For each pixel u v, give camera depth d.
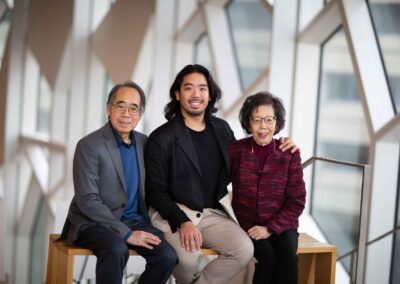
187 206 4.12
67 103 11.50
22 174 12.92
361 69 5.79
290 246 3.97
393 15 5.70
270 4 6.79
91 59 10.59
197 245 3.89
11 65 12.50
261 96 4.13
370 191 5.60
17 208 12.93
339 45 6.43
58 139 11.48
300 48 6.51
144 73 9.40
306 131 6.64
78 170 3.96
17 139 12.71
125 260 3.77
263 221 4.09
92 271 4.96
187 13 8.78
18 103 12.66
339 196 6.51
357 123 6.25
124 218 4.07
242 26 7.95
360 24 5.86
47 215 11.39
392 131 5.38
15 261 12.21
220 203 4.14
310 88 6.57
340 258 5.82
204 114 4.29
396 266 5.70
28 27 12.45
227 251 3.99
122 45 9.71
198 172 4.10
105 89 10.77
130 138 4.17
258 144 4.16
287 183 4.14
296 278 4.01
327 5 6.05
